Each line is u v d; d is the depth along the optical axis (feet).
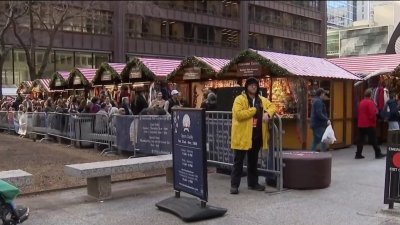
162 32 182.39
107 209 22.43
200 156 20.75
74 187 27.35
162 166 26.99
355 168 33.45
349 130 48.52
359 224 19.52
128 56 169.17
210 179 29.40
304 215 20.94
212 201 23.61
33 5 103.65
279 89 46.60
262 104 25.36
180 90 58.65
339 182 28.17
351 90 49.06
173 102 47.21
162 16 181.37
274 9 240.73
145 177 30.27
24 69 138.92
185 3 192.95
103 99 55.88
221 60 52.90
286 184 26.30
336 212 21.40
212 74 49.78
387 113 43.62
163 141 34.73
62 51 149.48
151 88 56.90
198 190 20.93
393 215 20.70
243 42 218.79
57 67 148.25
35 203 23.75
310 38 265.54
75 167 24.35
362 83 50.44
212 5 205.46
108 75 64.80
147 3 169.99
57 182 28.76
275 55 45.03
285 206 22.54
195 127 21.03
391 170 20.93
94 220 20.51
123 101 49.47
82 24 154.61
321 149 37.42
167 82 56.54
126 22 167.43
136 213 21.62
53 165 35.60
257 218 20.54
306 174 25.86
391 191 21.01
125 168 25.09
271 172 26.20
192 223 19.90
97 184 24.41
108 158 39.27
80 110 56.44
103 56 161.89
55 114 54.24
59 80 79.61
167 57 183.42
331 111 46.14
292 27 253.24
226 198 24.26
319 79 44.21
